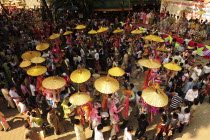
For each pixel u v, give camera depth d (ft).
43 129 22.36
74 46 42.98
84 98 20.07
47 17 78.43
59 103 26.81
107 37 53.52
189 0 62.90
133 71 39.96
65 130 24.32
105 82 21.59
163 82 30.35
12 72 33.14
